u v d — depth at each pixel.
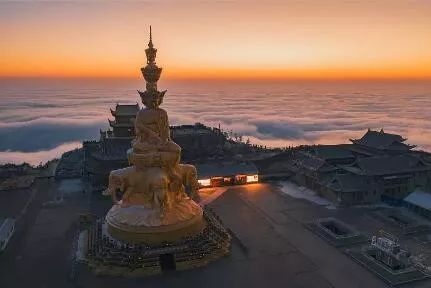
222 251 55.00
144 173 54.59
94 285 47.88
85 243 58.19
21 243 59.81
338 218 68.56
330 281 48.53
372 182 76.62
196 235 54.97
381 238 55.41
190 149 99.62
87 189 84.69
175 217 53.75
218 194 82.00
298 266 52.16
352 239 59.66
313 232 62.81
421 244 58.38
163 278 49.12
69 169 97.62
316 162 84.25
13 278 49.91
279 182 90.25
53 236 62.19
